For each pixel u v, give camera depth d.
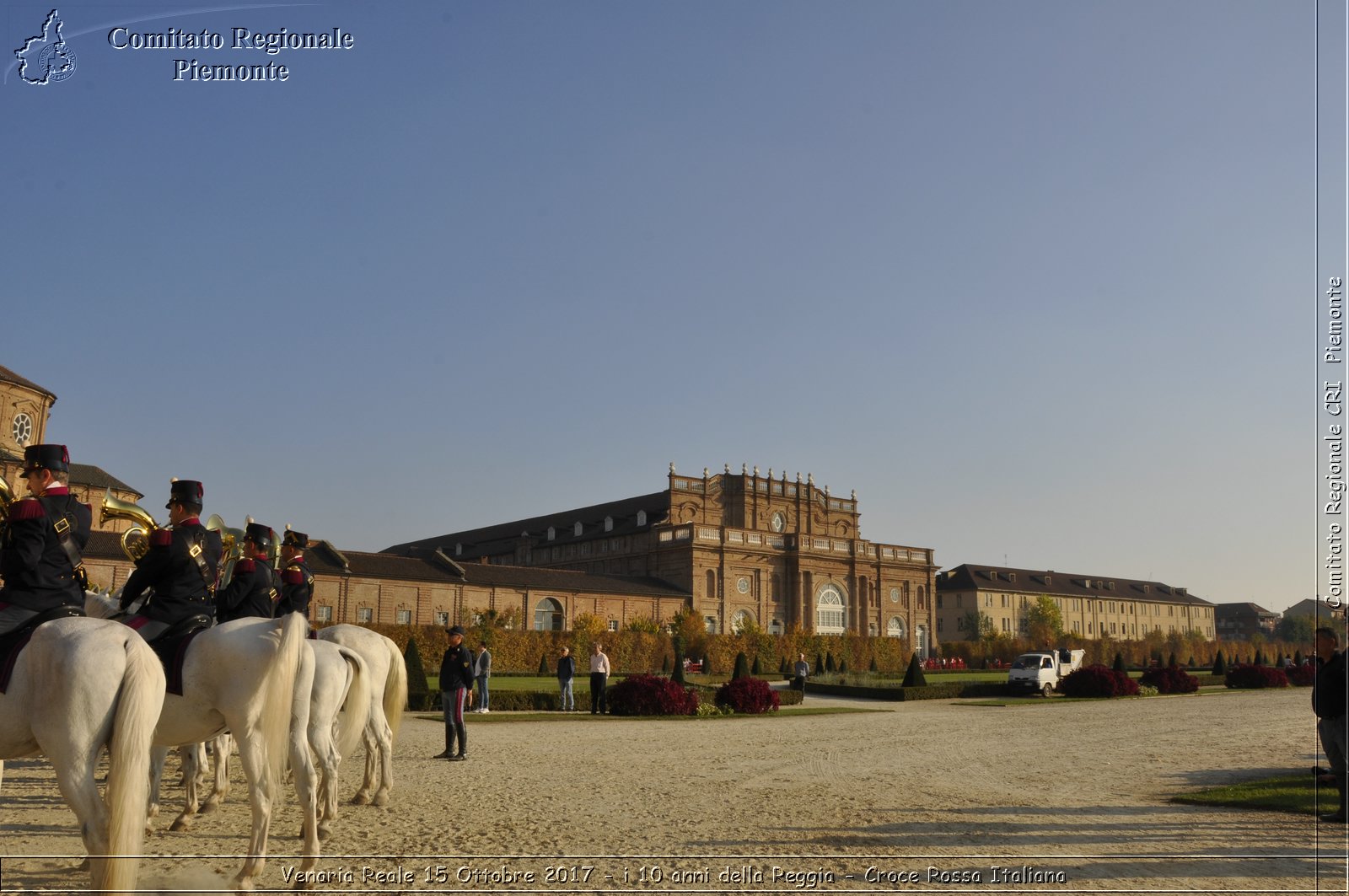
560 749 19.72
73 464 58.03
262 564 10.64
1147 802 13.59
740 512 89.69
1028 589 130.88
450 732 17.77
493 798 13.00
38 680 6.91
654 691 29.78
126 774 6.67
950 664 87.56
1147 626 144.12
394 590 66.69
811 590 88.00
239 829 10.52
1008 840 10.59
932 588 98.69
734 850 9.80
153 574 8.66
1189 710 36.59
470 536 118.38
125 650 7.00
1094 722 30.31
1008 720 30.92
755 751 20.05
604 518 96.50
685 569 82.44
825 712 33.62
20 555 7.39
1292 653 117.31
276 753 7.76
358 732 10.31
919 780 15.73
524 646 60.38
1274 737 25.02
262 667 8.06
